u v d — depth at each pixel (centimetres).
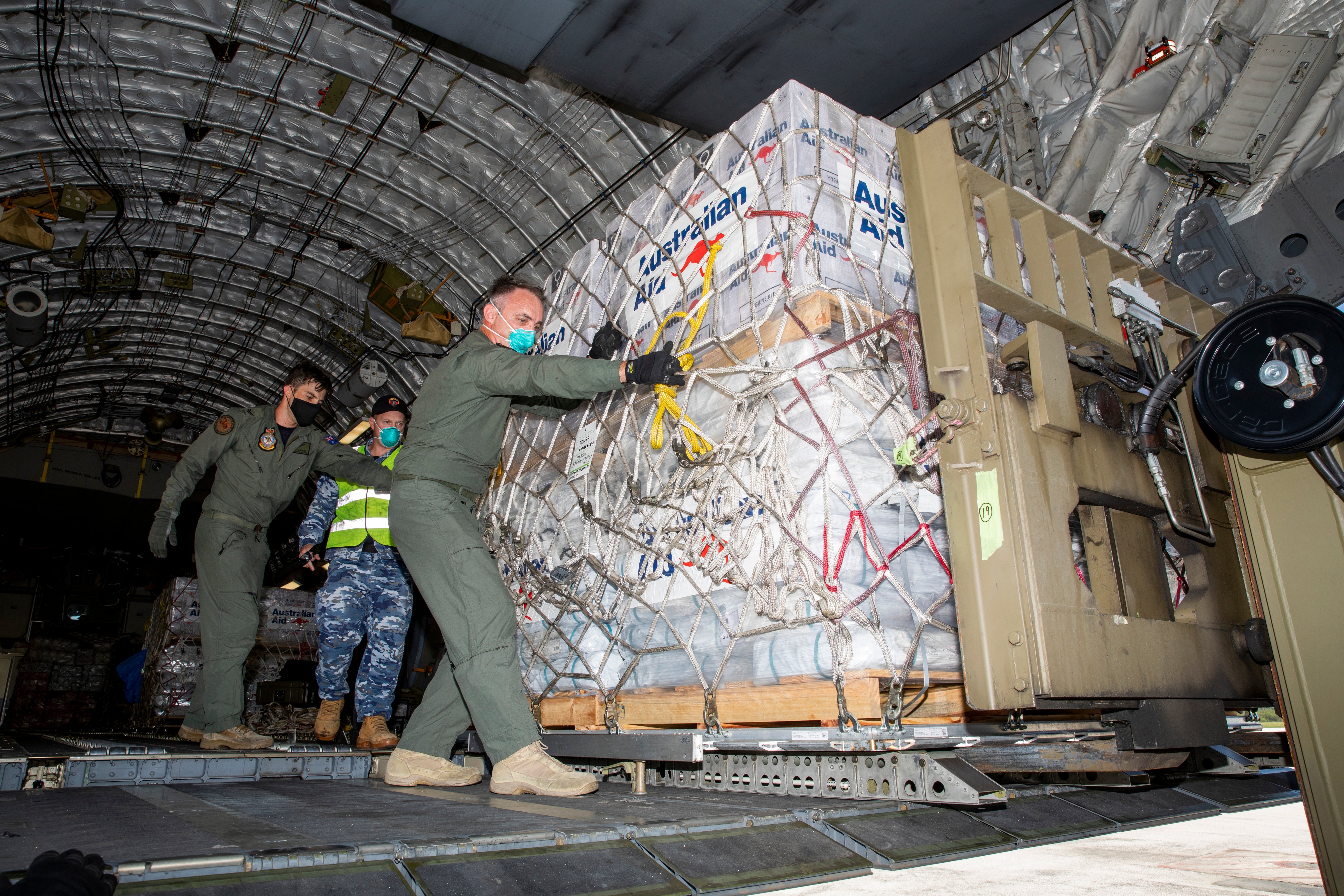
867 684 202
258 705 834
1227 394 158
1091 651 180
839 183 257
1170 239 559
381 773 347
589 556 301
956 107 655
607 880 143
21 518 1705
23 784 274
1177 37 536
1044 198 591
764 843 170
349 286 1100
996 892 140
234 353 1331
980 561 181
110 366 1341
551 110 722
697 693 247
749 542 233
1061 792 255
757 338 241
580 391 242
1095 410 218
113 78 734
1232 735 328
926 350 200
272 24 689
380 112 797
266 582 1753
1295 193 325
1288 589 151
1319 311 146
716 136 294
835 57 574
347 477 439
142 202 930
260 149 864
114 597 2048
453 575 249
